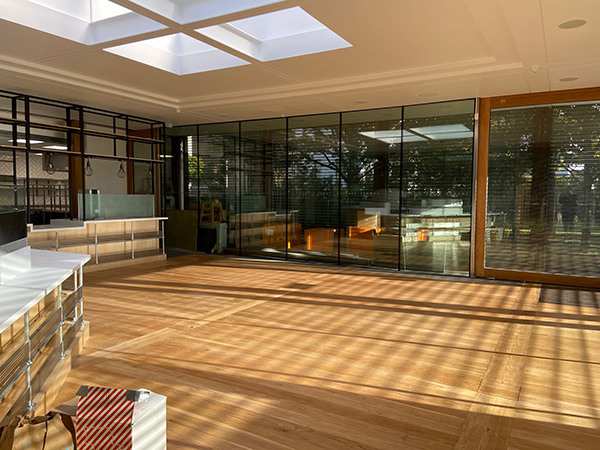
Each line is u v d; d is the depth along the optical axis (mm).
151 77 6090
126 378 3131
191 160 9711
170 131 9914
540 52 4621
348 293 5824
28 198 6555
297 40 5078
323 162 8227
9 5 4102
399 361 3482
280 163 8672
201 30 4473
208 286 6203
